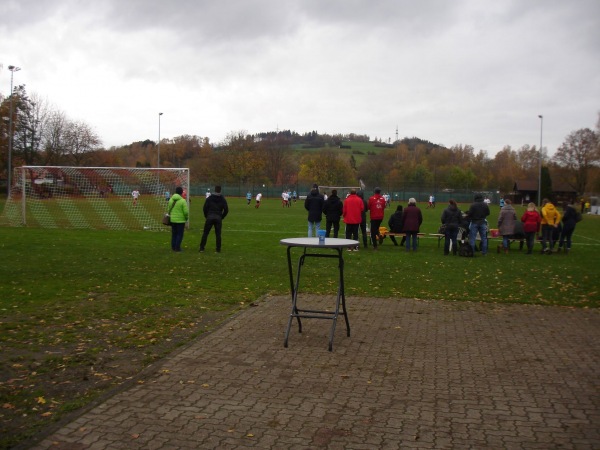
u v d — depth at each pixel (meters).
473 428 4.74
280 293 10.41
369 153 152.25
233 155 94.50
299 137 185.50
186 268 13.27
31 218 29.61
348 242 7.17
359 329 7.94
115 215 33.00
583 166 79.06
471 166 106.44
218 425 4.74
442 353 6.84
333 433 4.62
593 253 18.30
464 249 16.61
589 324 8.32
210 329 7.75
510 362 6.52
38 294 9.93
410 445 4.43
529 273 13.31
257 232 24.23
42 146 61.28
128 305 9.15
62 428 4.62
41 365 6.18
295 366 6.28
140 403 5.16
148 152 119.00
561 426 4.79
